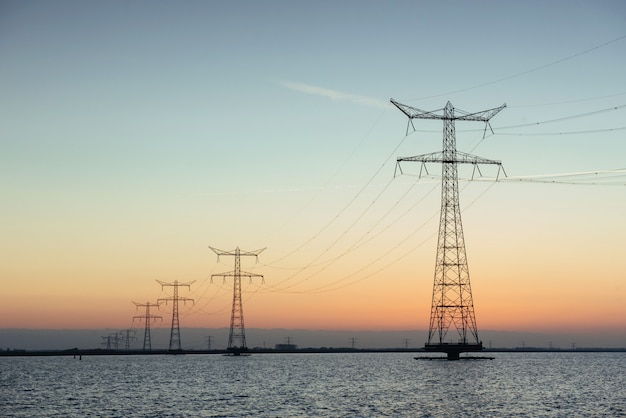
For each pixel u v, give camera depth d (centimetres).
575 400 13150
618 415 10912
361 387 16350
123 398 14100
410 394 14275
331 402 12838
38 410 12012
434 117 18712
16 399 14062
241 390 15925
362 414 11025
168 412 11569
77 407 12444
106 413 11500
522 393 14512
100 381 19775
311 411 11481
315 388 16300
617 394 14488
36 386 17788
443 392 14675
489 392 14675
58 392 15775
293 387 16738
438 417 10631
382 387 16200
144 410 11869
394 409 11619
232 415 11081
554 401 12925
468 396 13788
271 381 19175
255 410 11700
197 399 13738
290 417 10744
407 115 17375
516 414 10988
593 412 11294
